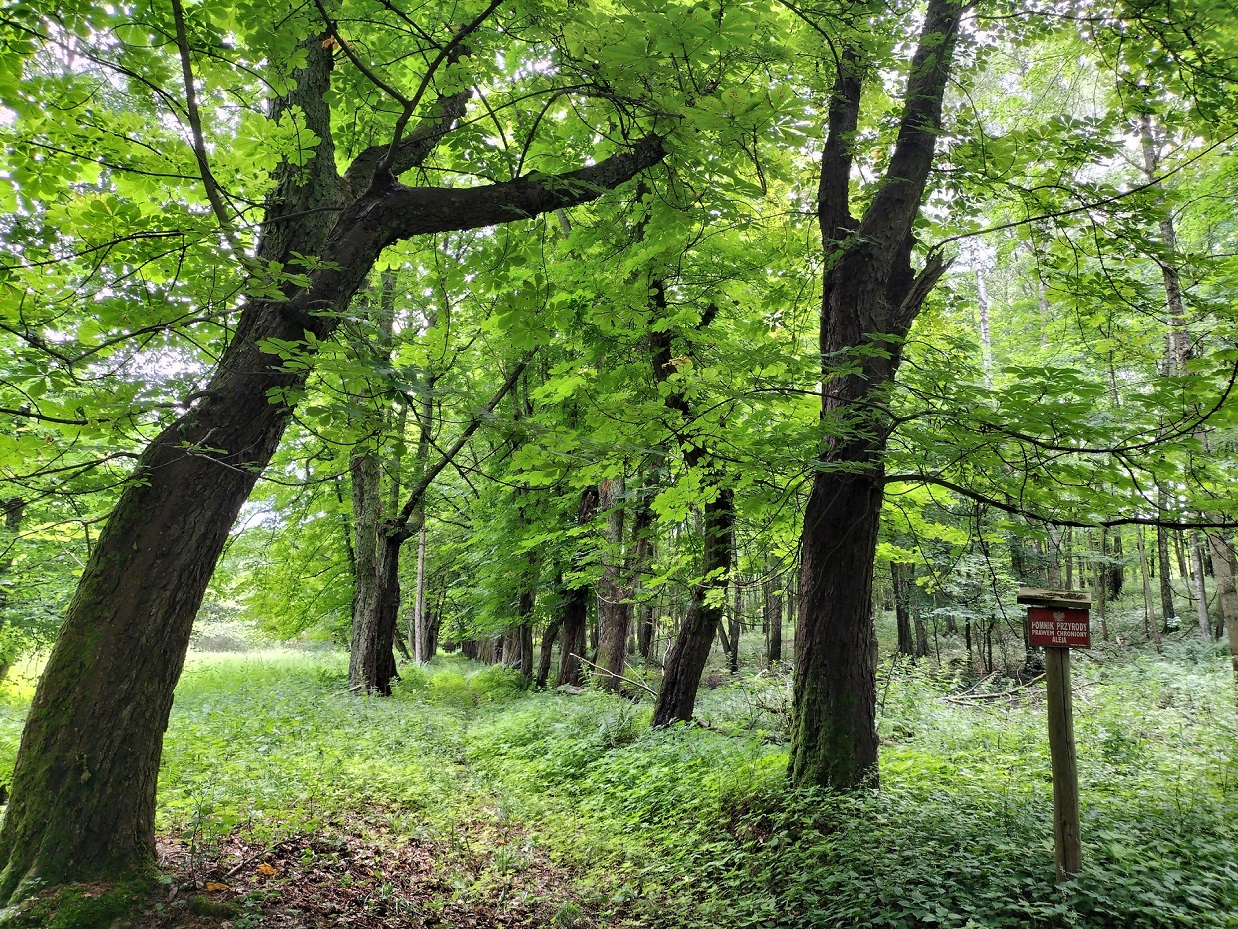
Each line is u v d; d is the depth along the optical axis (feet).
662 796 22.63
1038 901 12.82
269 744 24.13
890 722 29.76
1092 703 30.94
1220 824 15.99
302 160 13.37
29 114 11.57
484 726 37.04
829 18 17.38
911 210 21.06
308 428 11.98
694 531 31.40
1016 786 19.10
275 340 10.88
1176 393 13.51
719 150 16.05
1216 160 26.17
